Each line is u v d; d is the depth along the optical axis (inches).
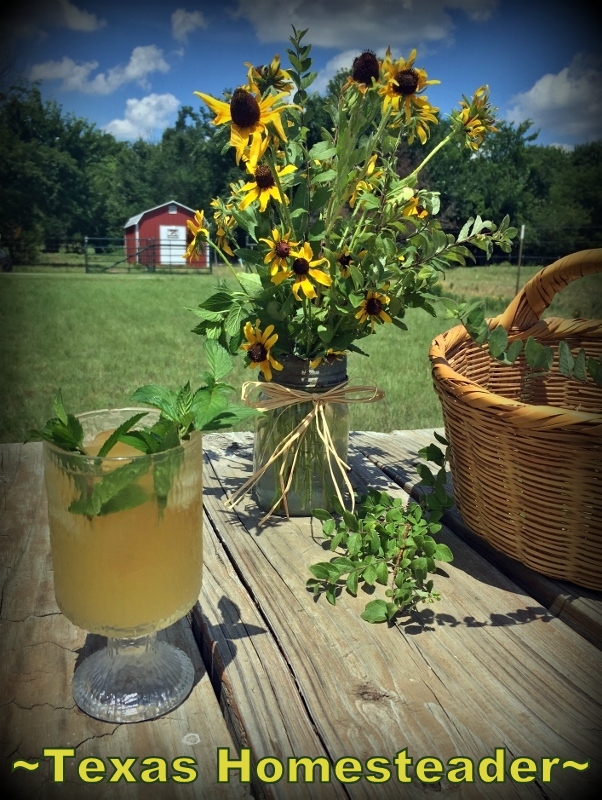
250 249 54.0
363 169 51.3
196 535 33.4
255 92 46.3
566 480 42.4
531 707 35.6
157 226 1214.9
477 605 44.9
